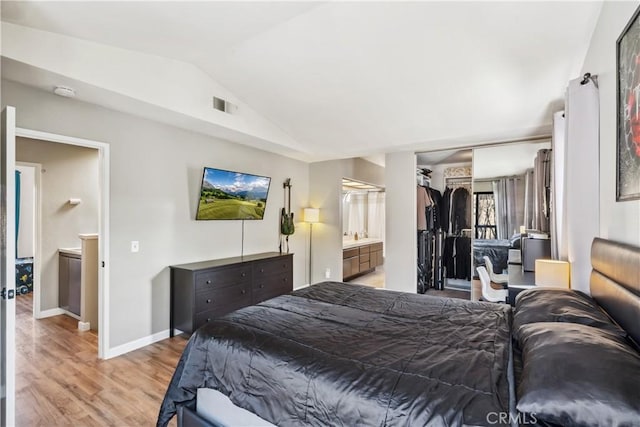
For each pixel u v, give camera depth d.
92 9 2.00
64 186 4.36
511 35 2.35
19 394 2.39
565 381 0.98
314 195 5.96
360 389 1.25
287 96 3.61
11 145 1.79
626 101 1.60
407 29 2.42
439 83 3.02
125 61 2.72
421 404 1.13
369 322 1.95
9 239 1.77
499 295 3.78
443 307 2.27
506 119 3.50
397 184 4.93
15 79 2.40
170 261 3.63
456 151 4.79
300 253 5.78
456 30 2.37
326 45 2.69
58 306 4.30
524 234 4.06
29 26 2.16
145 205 3.36
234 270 3.88
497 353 1.47
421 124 3.79
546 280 2.46
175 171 3.66
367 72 3.00
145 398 2.35
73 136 2.79
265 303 2.37
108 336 3.04
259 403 1.50
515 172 4.13
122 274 3.17
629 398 0.89
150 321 3.41
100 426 2.04
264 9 2.21
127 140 3.20
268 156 5.02
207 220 4.03
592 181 2.17
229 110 3.70
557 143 2.97
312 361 1.45
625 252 1.47
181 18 2.22
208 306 3.56
